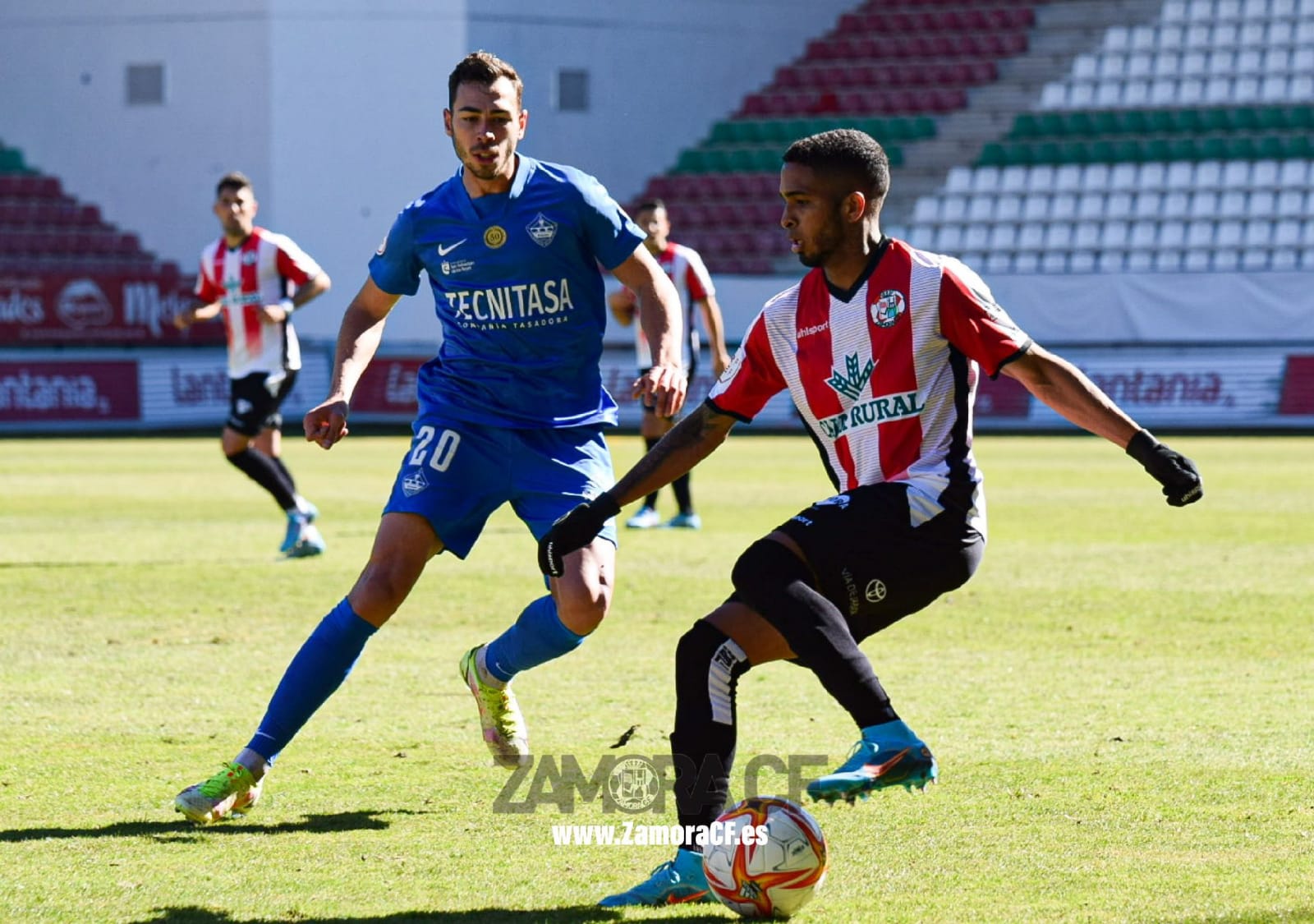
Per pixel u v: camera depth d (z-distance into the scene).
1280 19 94.44
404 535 13.39
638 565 29.05
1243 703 17.08
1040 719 16.31
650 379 13.08
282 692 12.76
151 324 78.12
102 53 92.88
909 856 11.48
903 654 20.23
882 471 11.02
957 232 89.19
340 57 89.00
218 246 30.22
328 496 43.62
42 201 94.44
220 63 90.56
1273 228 85.06
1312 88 91.31
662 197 94.56
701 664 10.59
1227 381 73.50
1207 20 95.50
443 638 21.42
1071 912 10.15
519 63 91.25
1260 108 89.56
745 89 99.19
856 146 10.81
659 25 95.12
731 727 10.58
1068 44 97.50
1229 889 10.62
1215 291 74.00
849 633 10.33
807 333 11.18
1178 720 16.20
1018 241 88.25
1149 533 34.09
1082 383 10.48
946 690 17.89
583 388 14.19
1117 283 74.88
